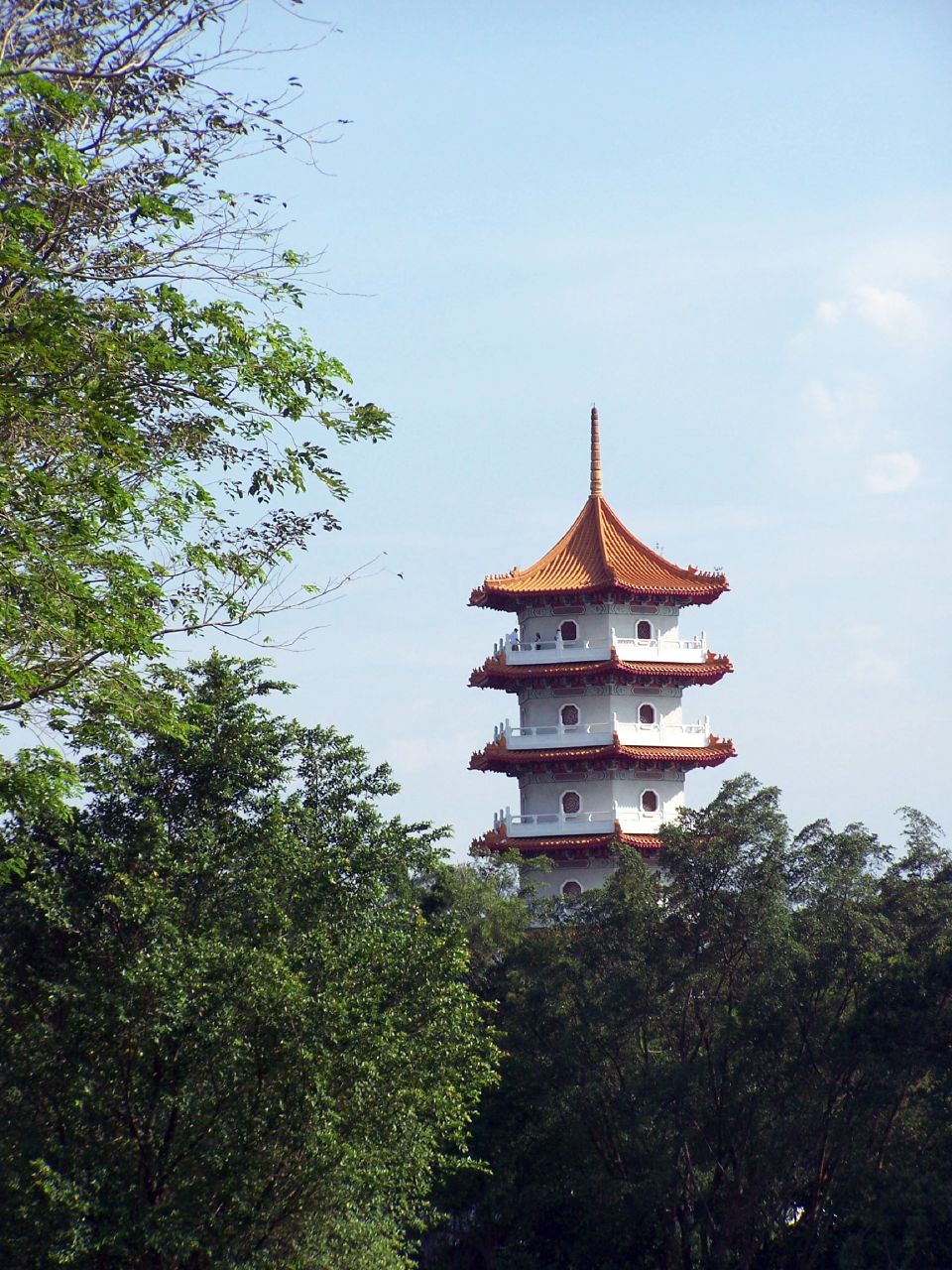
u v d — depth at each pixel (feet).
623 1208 620.08
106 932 383.04
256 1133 372.17
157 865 386.52
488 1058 446.60
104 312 257.55
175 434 279.28
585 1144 635.25
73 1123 376.68
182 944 375.04
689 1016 654.94
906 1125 617.21
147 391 271.90
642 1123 605.73
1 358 240.12
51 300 240.73
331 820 419.95
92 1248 355.36
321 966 386.73
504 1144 644.27
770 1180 620.08
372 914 416.46
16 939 391.04
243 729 399.65
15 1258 361.92
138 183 257.96
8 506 260.42
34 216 232.12
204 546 301.43
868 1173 579.07
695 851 643.04
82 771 395.55
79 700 294.46
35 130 242.37
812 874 631.56
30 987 389.19
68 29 244.22
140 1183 375.45
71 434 263.49
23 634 277.64
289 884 399.44
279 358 269.85
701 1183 644.69
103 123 252.83
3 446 257.75
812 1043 622.54
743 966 634.02
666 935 639.76
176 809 400.06
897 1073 585.63
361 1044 378.73
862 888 623.77
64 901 382.42
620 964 643.45
